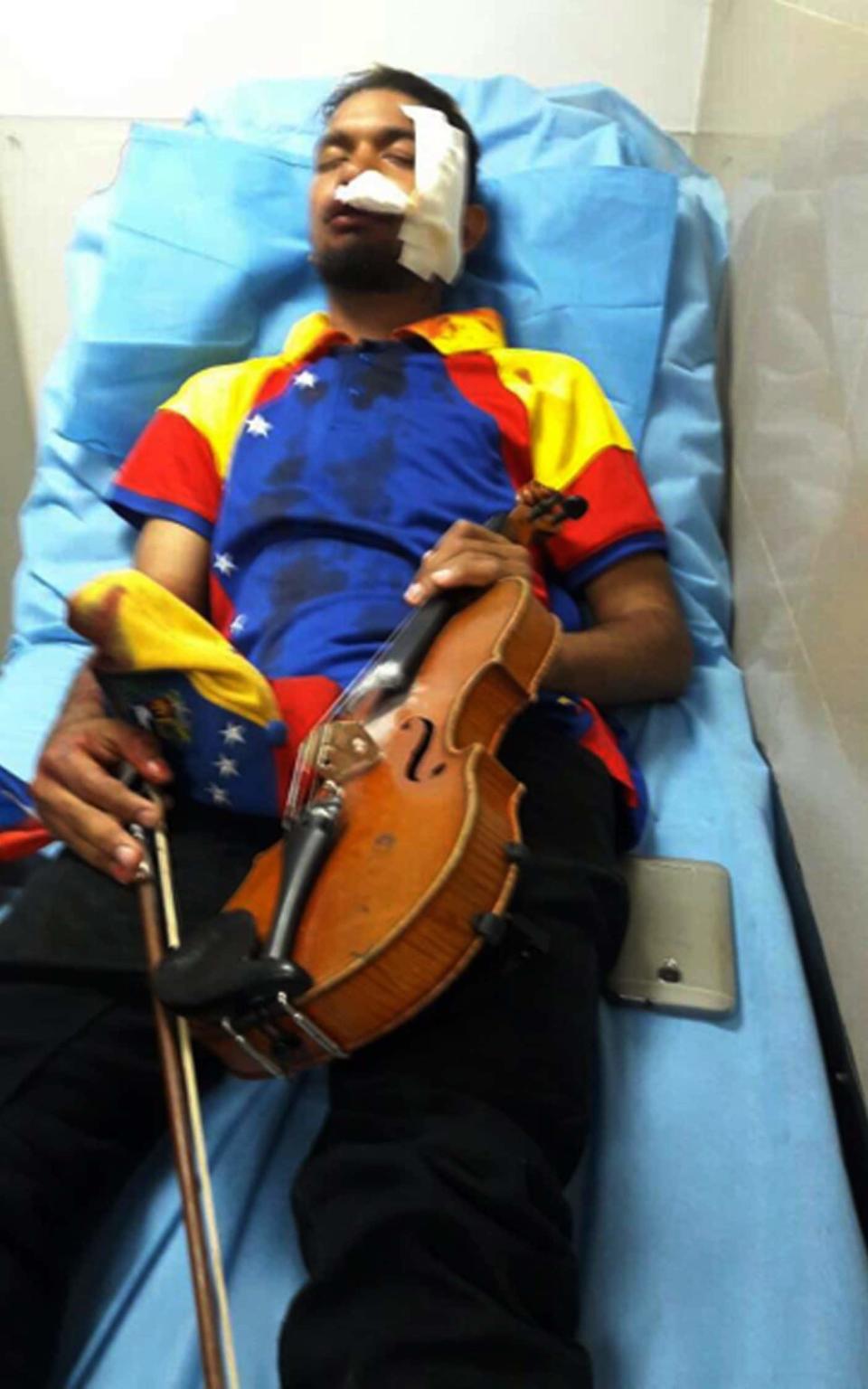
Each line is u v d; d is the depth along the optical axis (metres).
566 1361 0.59
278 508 1.07
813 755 1.00
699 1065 0.84
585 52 1.77
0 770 1.06
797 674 1.06
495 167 1.51
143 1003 0.76
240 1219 0.74
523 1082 0.70
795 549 1.09
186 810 0.88
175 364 1.37
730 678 1.23
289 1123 0.80
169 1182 0.77
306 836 0.71
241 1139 0.78
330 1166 0.65
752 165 1.39
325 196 1.27
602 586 1.12
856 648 0.89
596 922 0.79
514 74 1.79
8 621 1.77
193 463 1.18
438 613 0.87
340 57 1.78
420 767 0.74
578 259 1.39
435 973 0.66
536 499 0.99
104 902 0.81
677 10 1.72
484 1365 0.56
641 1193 0.76
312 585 1.02
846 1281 0.71
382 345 1.19
